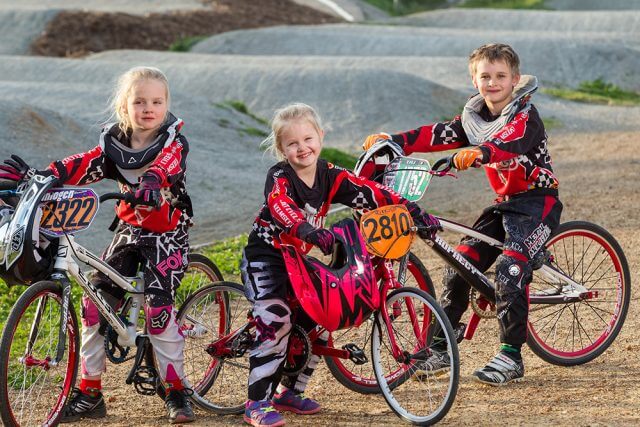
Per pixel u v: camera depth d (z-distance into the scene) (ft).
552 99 100.99
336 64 111.24
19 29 149.69
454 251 20.16
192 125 69.05
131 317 19.13
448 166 19.20
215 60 115.44
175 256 19.03
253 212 49.67
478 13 170.71
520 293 20.43
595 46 126.00
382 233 17.87
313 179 18.25
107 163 18.78
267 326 18.01
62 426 19.08
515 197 21.06
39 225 17.28
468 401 19.56
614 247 22.70
